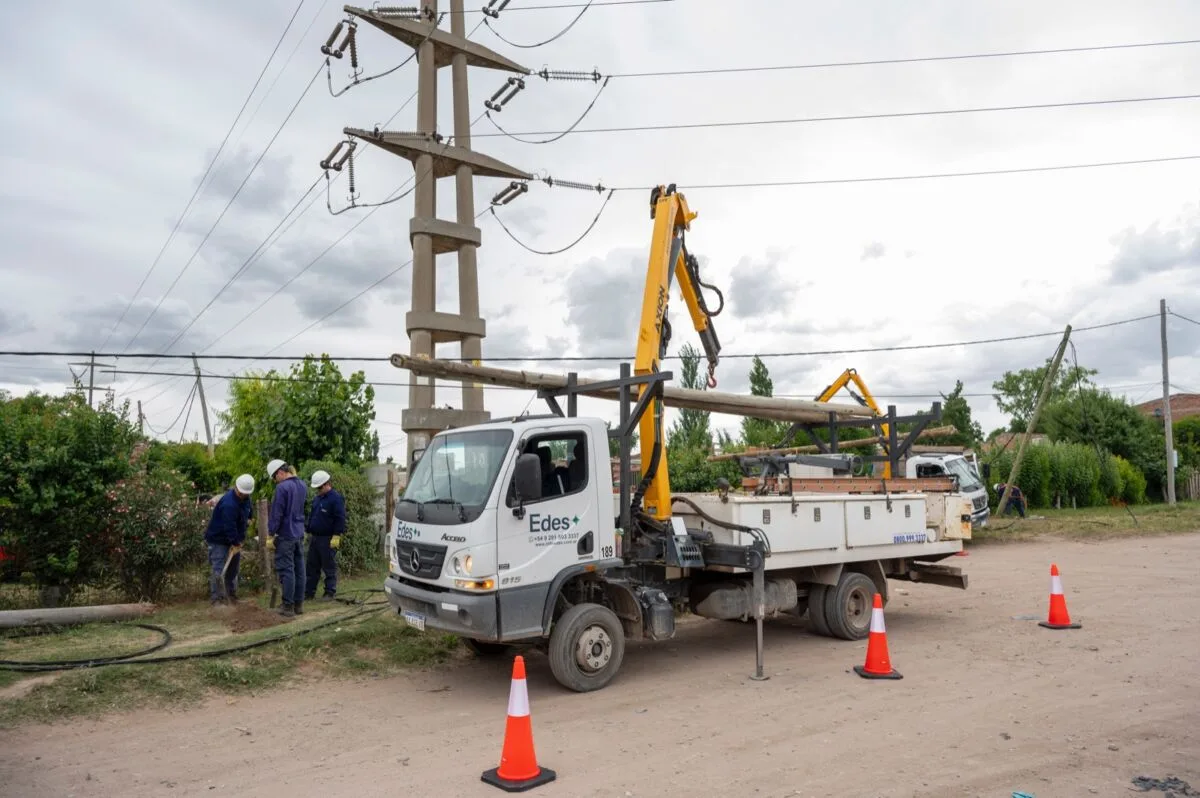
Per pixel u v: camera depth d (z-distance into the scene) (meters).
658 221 9.97
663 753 6.07
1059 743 6.14
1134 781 5.39
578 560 8.02
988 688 7.75
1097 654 9.05
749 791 5.29
